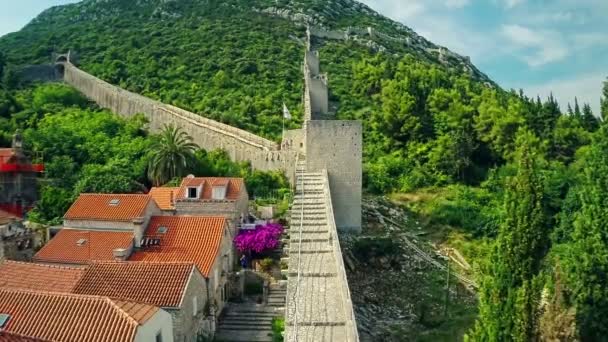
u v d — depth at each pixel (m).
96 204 45.22
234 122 72.31
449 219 60.16
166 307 30.67
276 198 55.69
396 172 69.81
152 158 59.62
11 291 28.28
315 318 22.44
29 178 58.41
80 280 32.81
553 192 63.28
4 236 41.62
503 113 79.25
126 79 98.12
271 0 157.00
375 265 48.94
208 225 42.28
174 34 120.50
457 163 71.25
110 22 140.00
